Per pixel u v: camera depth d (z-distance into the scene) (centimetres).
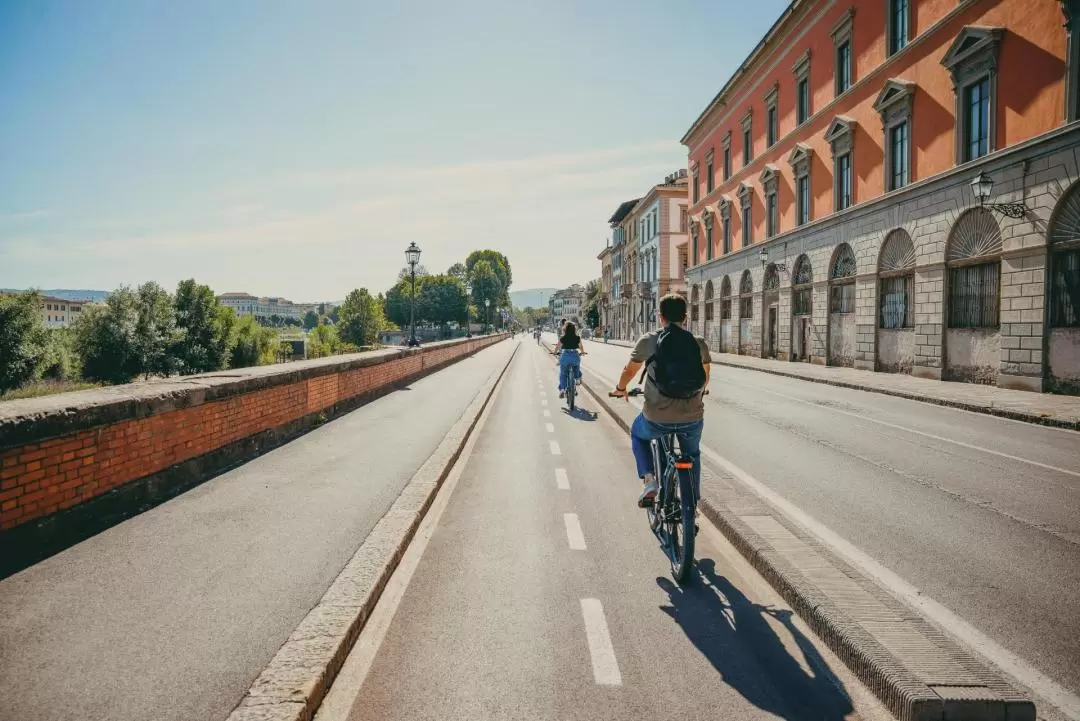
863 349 2209
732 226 3634
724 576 425
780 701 279
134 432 530
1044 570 429
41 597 358
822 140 2525
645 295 6047
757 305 3203
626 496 632
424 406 1259
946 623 350
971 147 1702
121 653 299
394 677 299
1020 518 550
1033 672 299
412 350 1911
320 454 771
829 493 634
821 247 2516
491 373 2250
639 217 6756
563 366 1388
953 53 1711
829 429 1037
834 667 309
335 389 1122
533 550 476
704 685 292
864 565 438
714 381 1964
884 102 2031
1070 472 729
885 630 317
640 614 367
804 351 2708
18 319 1897
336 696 283
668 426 446
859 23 2252
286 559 421
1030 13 1473
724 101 3709
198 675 281
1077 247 1366
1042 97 1444
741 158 3497
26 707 255
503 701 279
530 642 333
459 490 656
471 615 366
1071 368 1390
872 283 2153
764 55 3106
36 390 1833
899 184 2025
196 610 345
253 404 768
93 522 479
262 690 266
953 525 530
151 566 406
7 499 403
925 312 1855
